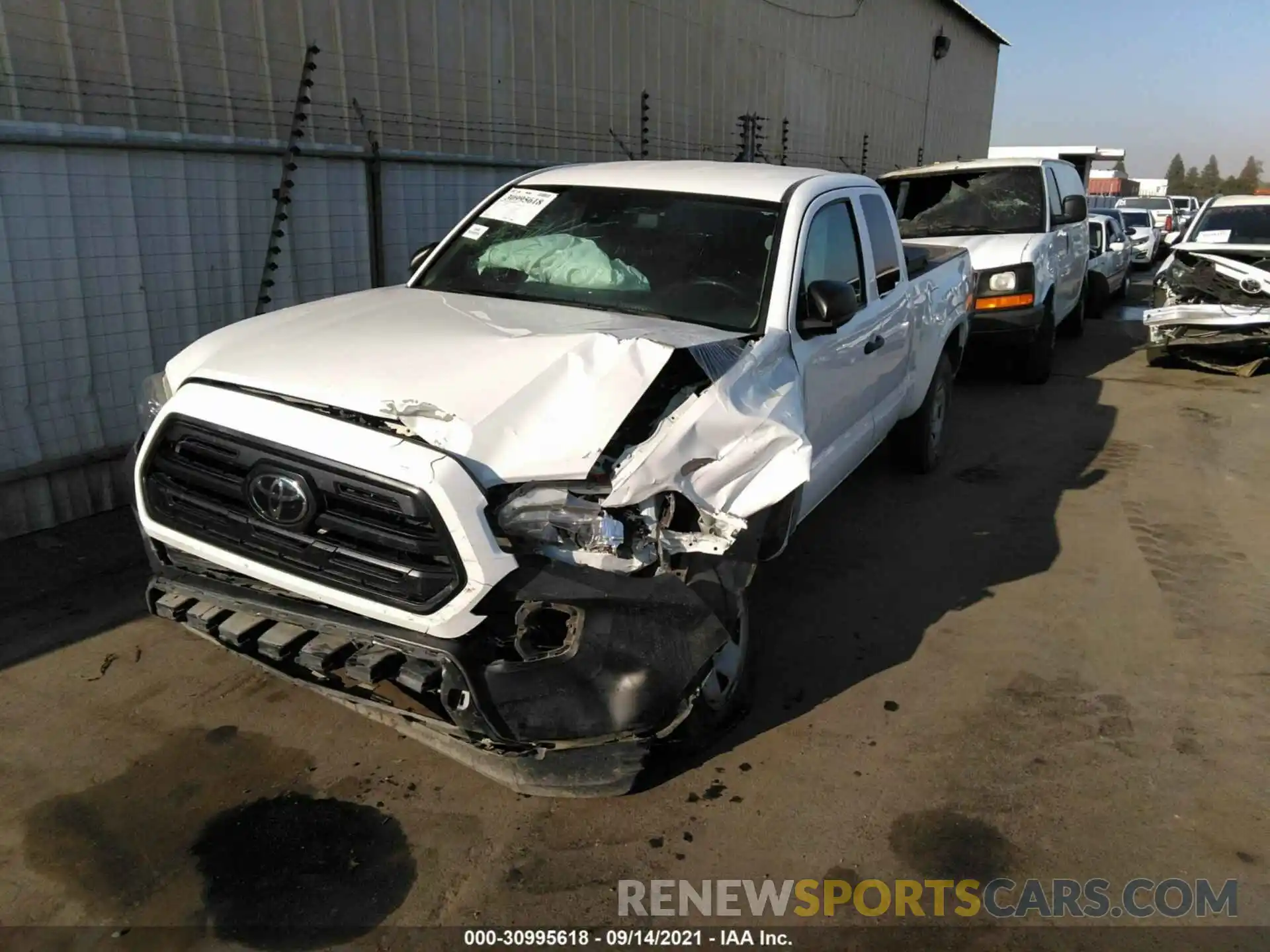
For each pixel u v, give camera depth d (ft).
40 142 15.92
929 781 11.02
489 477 8.75
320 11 21.34
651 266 13.57
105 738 11.28
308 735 11.53
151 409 10.96
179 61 18.49
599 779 9.71
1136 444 25.61
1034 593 16.11
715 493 9.79
